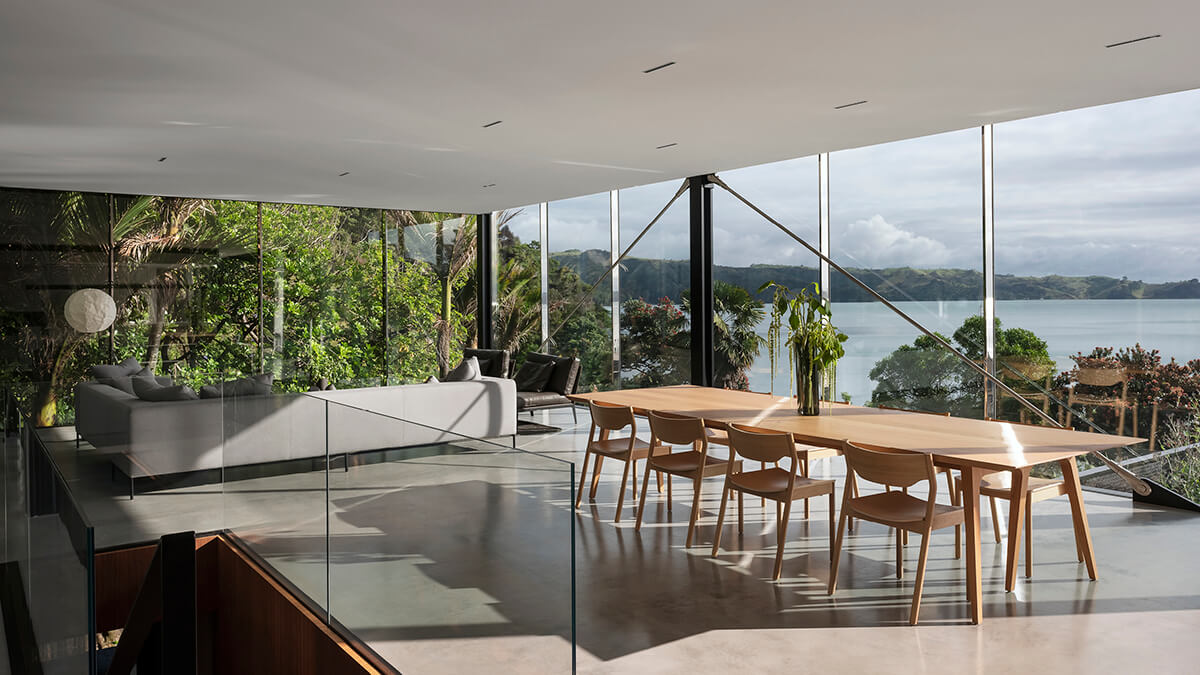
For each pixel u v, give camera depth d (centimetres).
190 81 429
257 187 820
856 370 734
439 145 607
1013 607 381
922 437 420
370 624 327
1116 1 321
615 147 620
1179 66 412
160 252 927
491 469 268
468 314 1135
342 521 347
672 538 497
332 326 1032
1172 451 550
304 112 500
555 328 1041
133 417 536
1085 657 328
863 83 442
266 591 417
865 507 397
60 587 325
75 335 884
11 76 418
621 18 339
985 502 569
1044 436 420
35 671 413
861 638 350
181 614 418
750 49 381
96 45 368
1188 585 404
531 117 519
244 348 977
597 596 403
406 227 1080
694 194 827
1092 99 480
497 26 347
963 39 368
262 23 342
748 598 398
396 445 310
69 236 877
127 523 523
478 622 272
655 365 916
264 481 426
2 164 680
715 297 845
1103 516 531
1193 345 538
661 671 323
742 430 444
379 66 405
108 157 648
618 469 698
